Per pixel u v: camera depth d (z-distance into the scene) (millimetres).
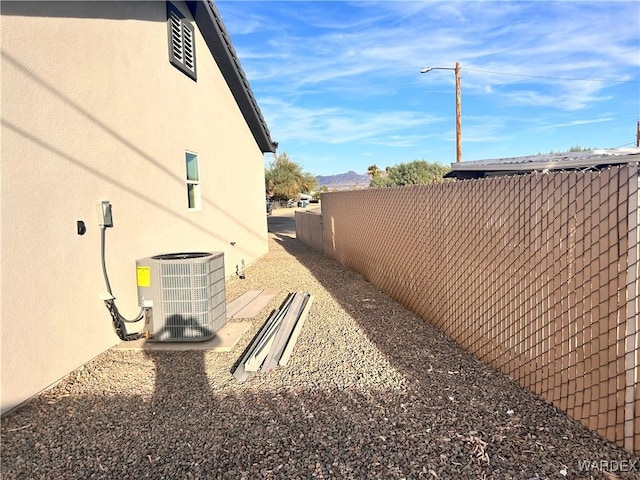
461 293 4891
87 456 2840
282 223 31688
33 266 3678
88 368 4320
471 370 4203
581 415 3100
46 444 2984
